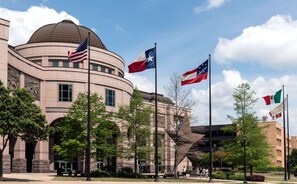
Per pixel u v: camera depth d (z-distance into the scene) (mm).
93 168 66562
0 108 36656
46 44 72438
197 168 81125
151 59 41688
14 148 58688
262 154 59906
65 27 77438
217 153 96500
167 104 83250
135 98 58562
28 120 36938
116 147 56125
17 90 39250
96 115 52938
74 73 67312
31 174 53812
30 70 62375
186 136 58344
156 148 41656
